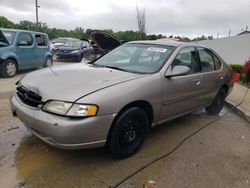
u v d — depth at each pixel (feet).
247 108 21.06
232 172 11.51
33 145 12.64
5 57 30.71
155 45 15.06
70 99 9.83
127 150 11.76
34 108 10.55
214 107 19.15
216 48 62.23
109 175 10.59
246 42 48.85
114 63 14.67
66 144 9.78
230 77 19.44
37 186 9.66
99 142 10.35
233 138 15.33
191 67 15.21
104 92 10.32
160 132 15.42
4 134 13.71
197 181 10.66
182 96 14.16
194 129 16.31
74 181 10.07
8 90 23.94
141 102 11.76
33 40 35.47
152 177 10.69
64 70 13.01
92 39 38.78
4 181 9.84
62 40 66.64
